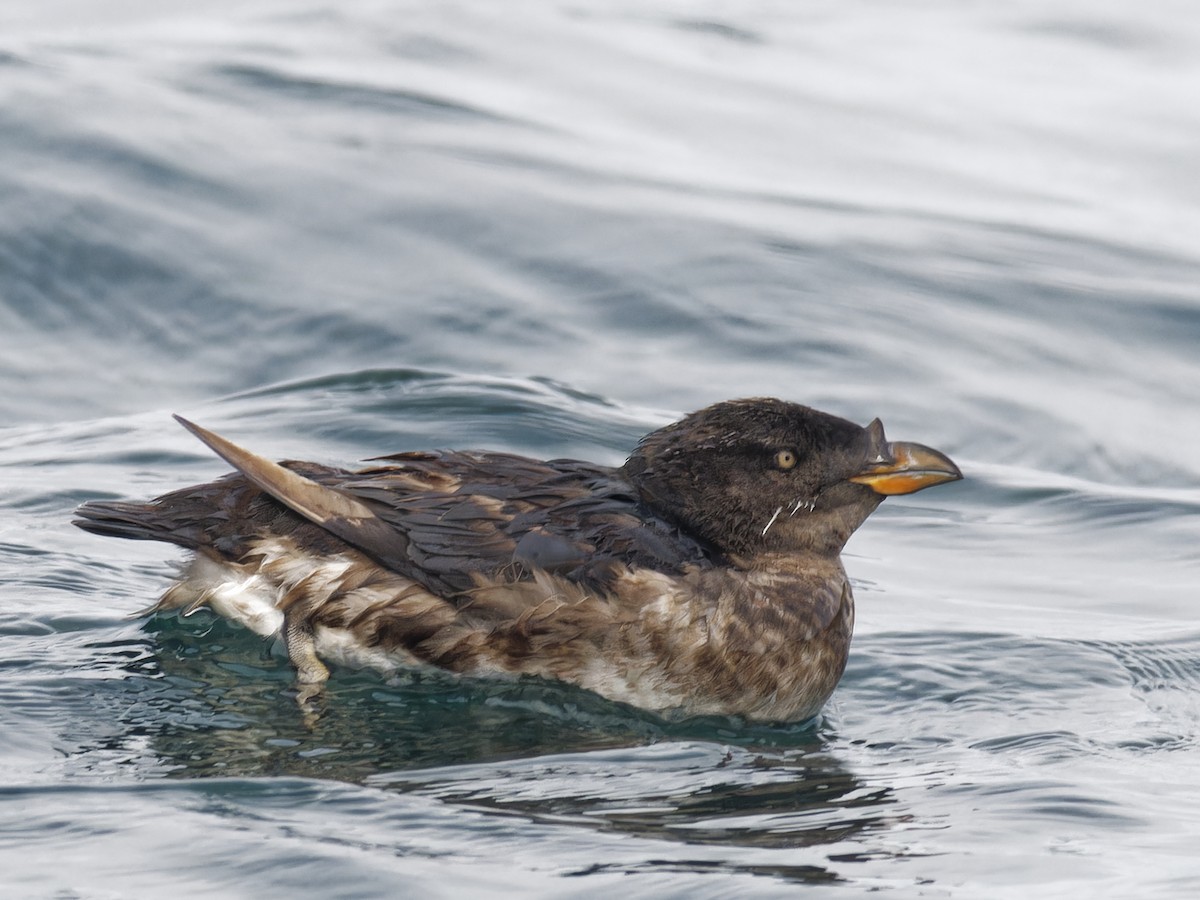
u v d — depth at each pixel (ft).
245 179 52.85
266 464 28.71
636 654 28.78
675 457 30.12
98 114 55.57
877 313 49.26
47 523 35.76
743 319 48.14
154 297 47.47
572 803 23.91
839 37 75.92
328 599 29.25
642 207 54.54
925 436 43.27
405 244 50.67
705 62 70.69
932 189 60.18
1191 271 54.29
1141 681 30.63
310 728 26.96
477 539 29.32
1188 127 67.82
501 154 57.36
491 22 71.56
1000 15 80.43
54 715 26.71
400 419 41.70
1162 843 22.34
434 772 25.17
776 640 29.01
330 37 67.72
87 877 20.06
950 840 22.40
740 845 22.09
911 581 36.06
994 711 29.17
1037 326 49.57
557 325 47.26
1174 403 45.98
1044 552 38.01
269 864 20.54
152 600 32.32
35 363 44.78
